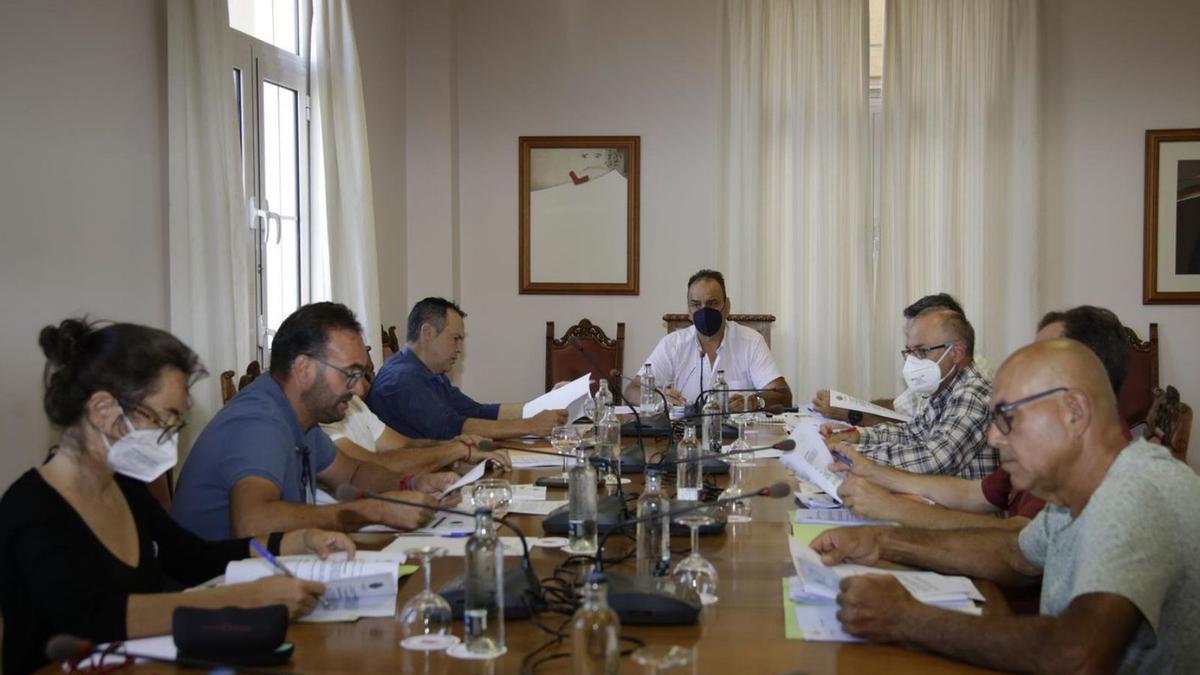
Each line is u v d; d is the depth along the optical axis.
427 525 2.46
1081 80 6.22
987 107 6.20
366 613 1.81
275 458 2.43
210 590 1.75
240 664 1.56
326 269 5.17
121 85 3.45
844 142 6.27
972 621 1.58
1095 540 1.59
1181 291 6.16
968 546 2.04
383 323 5.99
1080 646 1.48
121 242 3.45
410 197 6.41
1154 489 1.61
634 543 2.29
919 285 6.30
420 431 3.96
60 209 3.14
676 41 6.38
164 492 2.89
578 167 6.46
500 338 6.55
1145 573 1.54
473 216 6.53
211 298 3.81
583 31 6.43
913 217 6.29
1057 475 1.72
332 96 5.19
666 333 6.46
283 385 2.62
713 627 1.74
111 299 3.40
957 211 6.25
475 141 6.51
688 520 2.35
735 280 6.34
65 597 1.69
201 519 2.42
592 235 6.46
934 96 6.24
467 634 1.63
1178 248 6.17
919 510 2.39
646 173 6.43
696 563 1.97
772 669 1.55
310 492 2.67
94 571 1.74
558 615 1.79
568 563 2.10
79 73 3.23
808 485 2.99
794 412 4.64
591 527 2.25
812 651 1.63
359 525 2.42
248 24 4.62
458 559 2.16
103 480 1.83
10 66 2.93
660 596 1.75
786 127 6.31
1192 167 6.15
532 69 6.46
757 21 6.26
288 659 1.59
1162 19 6.16
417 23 6.37
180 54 3.67
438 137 6.38
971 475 3.21
